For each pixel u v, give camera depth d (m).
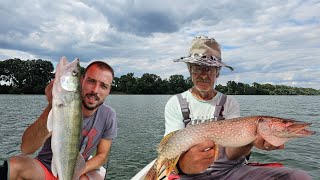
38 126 1.04
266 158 2.44
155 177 0.91
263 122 0.85
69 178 0.96
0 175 1.08
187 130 0.87
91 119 1.29
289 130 0.83
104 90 1.23
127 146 3.31
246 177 1.01
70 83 0.94
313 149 2.79
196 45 1.16
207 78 1.13
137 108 9.42
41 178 1.16
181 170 0.92
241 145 0.87
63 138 0.94
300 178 0.97
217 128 0.86
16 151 3.12
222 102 1.18
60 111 0.93
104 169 1.43
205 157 0.86
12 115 6.86
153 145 3.37
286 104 11.84
